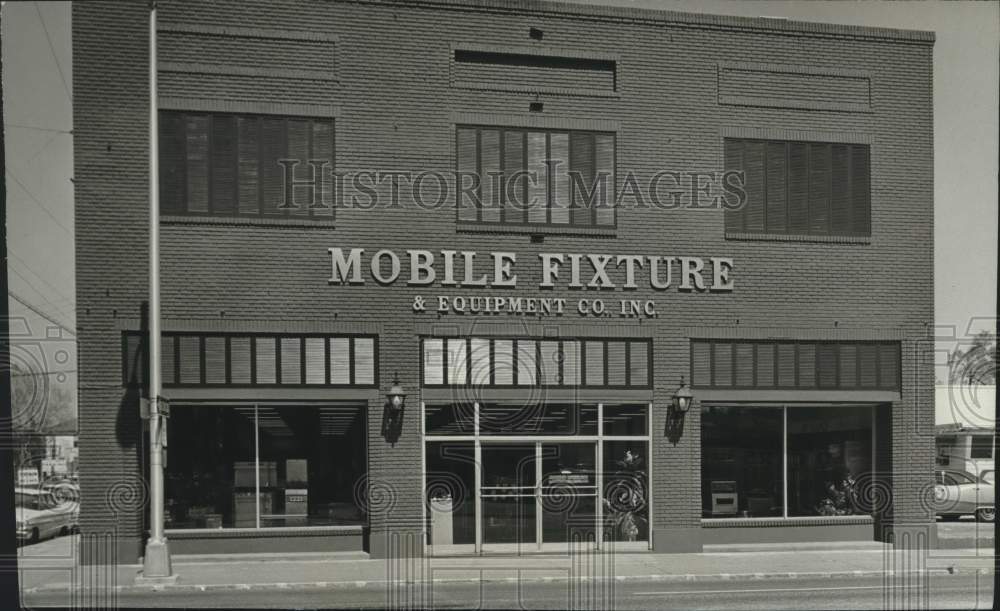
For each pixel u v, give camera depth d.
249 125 19.11
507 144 19.95
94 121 18.59
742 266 20.53
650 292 20.20
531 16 20.09
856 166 21.09
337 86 19.41
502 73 20.05
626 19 20.41
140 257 18.58
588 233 20.05
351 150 19.41
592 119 20.25
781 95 20.89
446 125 19.70
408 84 19.64
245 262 18.89
